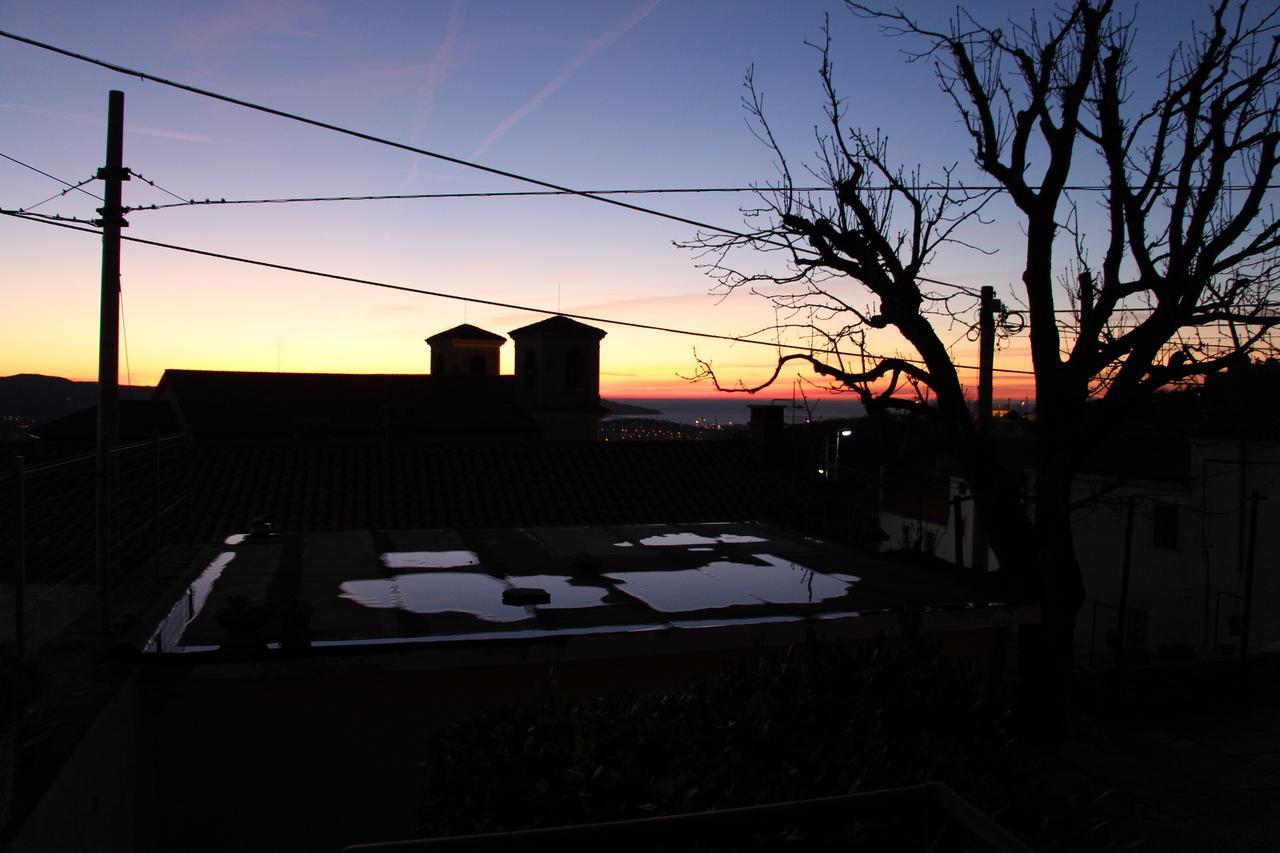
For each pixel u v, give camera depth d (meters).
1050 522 7.54
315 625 5.79
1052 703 7.45
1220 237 7.12
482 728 3.99
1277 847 5.57
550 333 44.12
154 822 5.19
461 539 9.20
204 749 5.32
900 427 9.14
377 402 37.69
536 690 5.93
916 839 3.02
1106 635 19.59
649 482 17.17
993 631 7.45
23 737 3.41
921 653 4.66
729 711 4.08
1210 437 17.41
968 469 8.08
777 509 16.14
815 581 7.49
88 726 3.77
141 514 7.20
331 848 5.46
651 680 6.21
